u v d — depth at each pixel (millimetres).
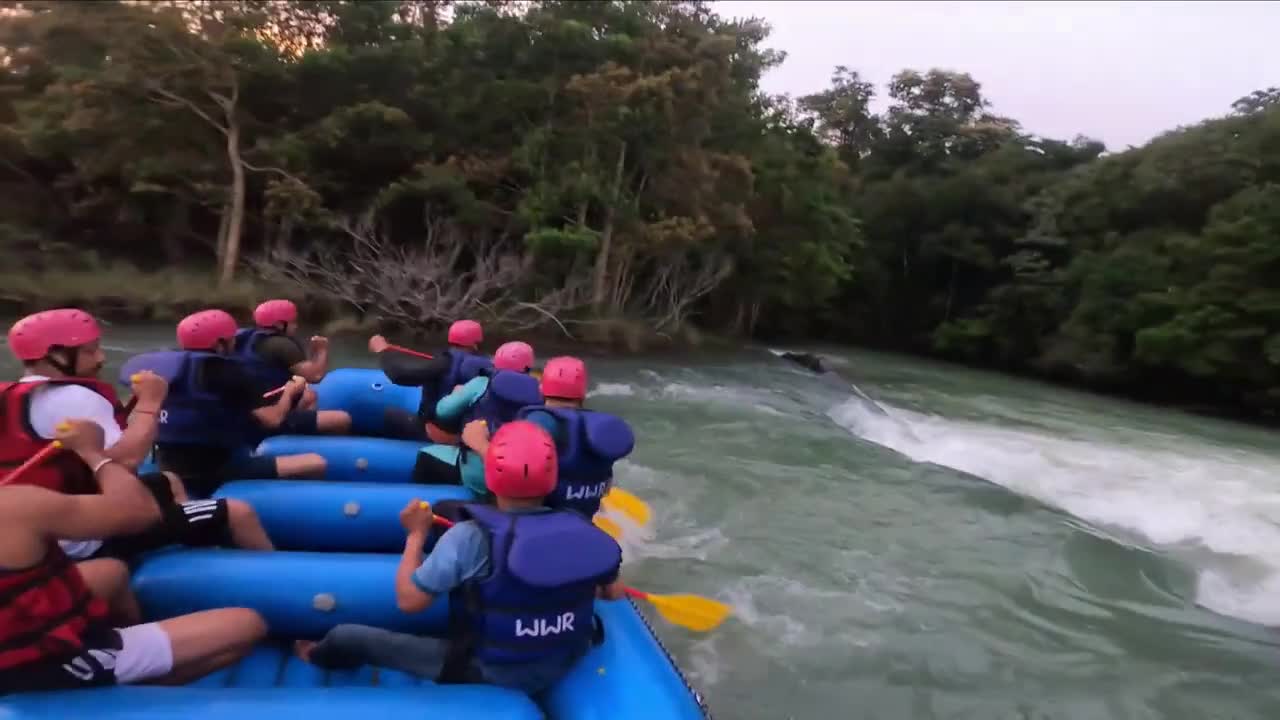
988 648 4191
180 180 17844
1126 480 8516
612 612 2977
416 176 18266
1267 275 18016
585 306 17719
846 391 14250
